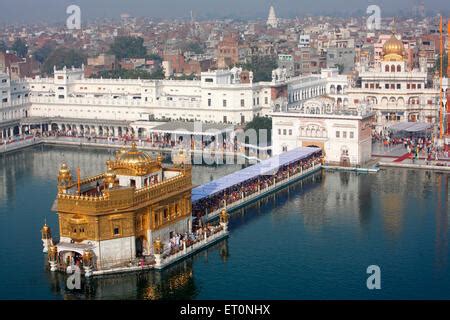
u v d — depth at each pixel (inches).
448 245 5821.9
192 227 6131.9
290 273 5300.2
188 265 5482.3
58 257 5334.6
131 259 5295.3
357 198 7337.6
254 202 7278.5
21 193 7731.3
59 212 5246.1
